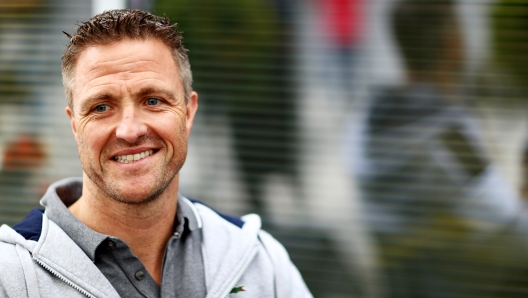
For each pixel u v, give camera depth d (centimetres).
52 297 164
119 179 167
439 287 377
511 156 368
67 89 175
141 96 169
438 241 377
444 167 377
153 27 173
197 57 408
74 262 169
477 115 373
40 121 427
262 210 402
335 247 392
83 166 172
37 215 181
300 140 397
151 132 170
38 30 426
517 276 366
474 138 373
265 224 402
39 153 428
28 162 429
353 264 389
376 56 385
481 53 371
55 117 426
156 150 172
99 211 177
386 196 385
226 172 407
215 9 405
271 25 399
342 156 391
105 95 165
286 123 399
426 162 380
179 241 188
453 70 375
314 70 394
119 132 164
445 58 376
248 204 404
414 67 380
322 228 394
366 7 384
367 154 388
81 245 173
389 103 384
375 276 386
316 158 395
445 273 376
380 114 385
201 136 409
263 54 401
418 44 378
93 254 171
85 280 167
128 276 174
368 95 387
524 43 365
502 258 368
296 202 398
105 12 175
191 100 193
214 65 407
